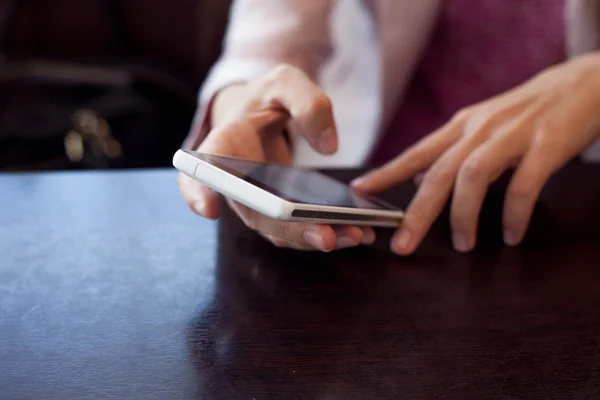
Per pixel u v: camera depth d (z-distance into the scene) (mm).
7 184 494
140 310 317
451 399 256
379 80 718
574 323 329
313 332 306
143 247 395
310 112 390
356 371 273
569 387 271
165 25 1538
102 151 1223
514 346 302
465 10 749
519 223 431
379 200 453
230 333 301
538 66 751
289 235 345
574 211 508
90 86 1355
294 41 729
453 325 321
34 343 281
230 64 688
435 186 415
